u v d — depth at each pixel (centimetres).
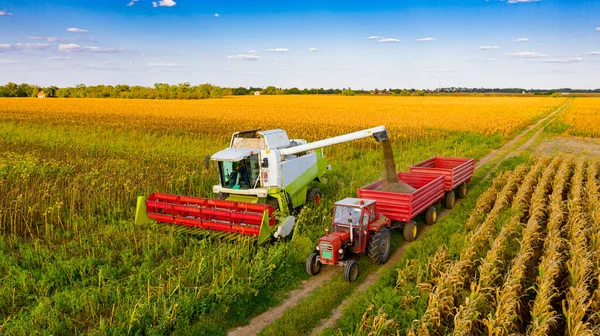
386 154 1432
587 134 3825
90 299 878
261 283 972
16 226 1306
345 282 1002
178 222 1248
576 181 1702
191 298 871
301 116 5409
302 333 811
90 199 1552
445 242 1188
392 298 852
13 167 1898
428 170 1628
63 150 2652
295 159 1480
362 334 750
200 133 3497
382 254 1098
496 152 2981
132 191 1602
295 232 1199
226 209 1220
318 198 1647
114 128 3841
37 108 6694
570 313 757
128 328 782
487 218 1255
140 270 1012
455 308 781
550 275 862
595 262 970
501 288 917
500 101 11431
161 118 4878
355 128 3891
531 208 1377
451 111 6619
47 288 938
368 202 1109
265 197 1345
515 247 1134
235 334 812
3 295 915
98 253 1145
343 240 1043
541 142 3478
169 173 1950
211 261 1060
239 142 1489
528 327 755
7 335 768
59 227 1351
